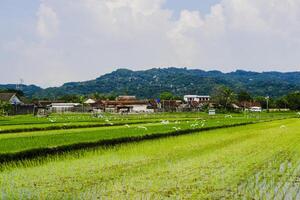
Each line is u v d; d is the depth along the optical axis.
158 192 17.73
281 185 19.92
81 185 18.89
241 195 17.70
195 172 22.64
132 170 22.95
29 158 26.39
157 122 73.44
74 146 30.70
